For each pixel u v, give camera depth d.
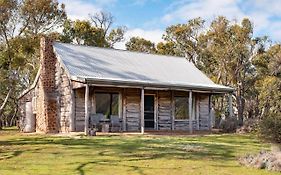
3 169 8.59
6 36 21.48
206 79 24.17
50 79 22.19
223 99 43.72
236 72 39.38
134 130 21.27
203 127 23.94
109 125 19.94
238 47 38.66
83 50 22.97
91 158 10.07
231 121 22.05
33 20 21.91
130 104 21.66
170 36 43.19
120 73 20.84
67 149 11.95
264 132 10.95
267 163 8.72
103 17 44.75
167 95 23.03
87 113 17.83
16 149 12.38
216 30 38.94
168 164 9.14
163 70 23.66
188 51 42.22
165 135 18.12
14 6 20.73
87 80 17.95
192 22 41.78
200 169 8.52
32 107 24.12
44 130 21.75
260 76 39.84
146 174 7.95
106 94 21.05
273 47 39.59
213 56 39.75
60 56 21.19
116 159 9.89
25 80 37.66
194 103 23.86
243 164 9.16
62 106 21.34
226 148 12.43
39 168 8.62
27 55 24.27
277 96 36.22
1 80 23.53
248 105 41.22
